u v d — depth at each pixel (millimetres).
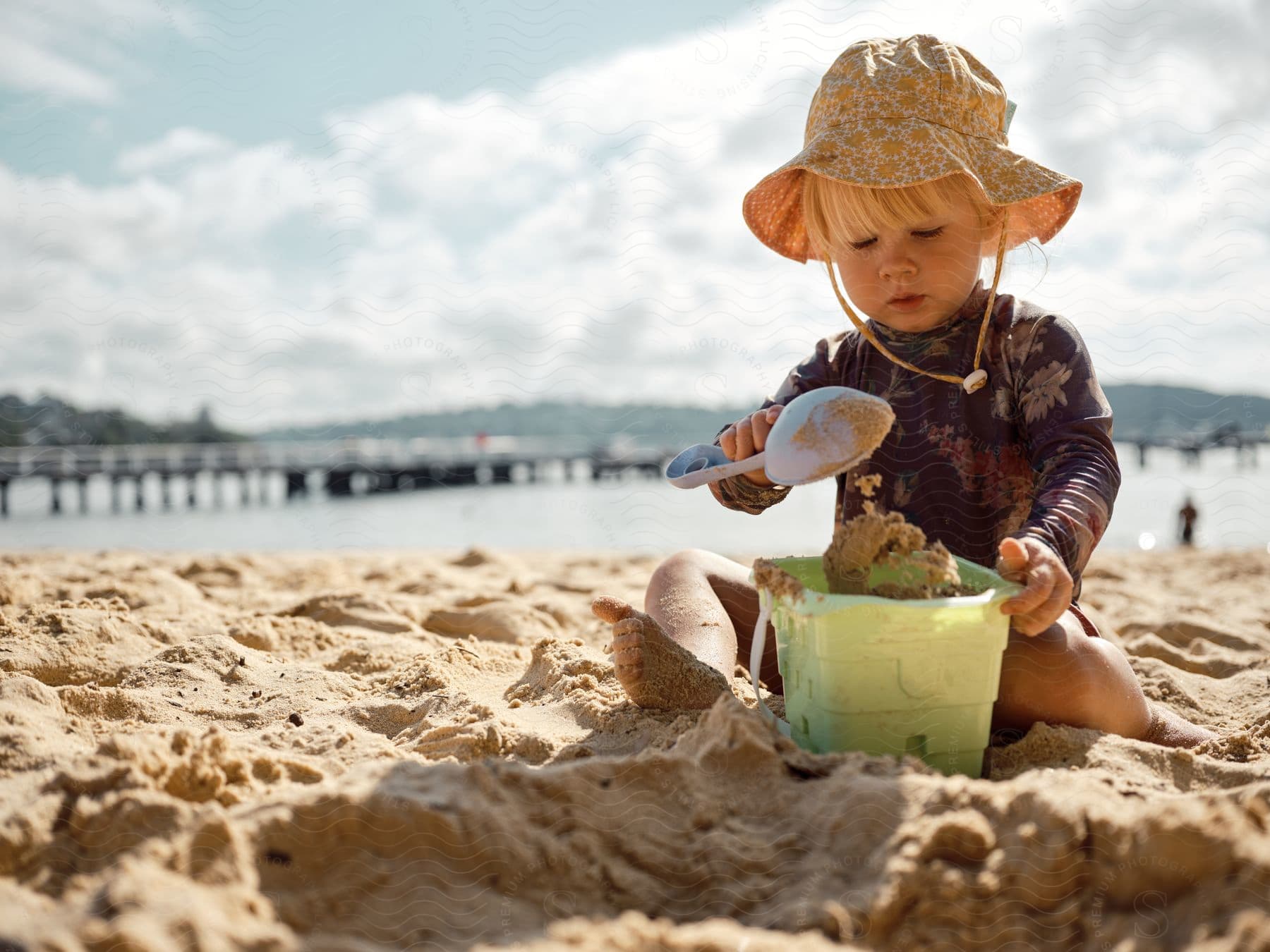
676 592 1934
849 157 1734
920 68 1804
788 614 1544
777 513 11438
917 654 1389
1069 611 1722
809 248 2221
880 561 1485
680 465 1784
